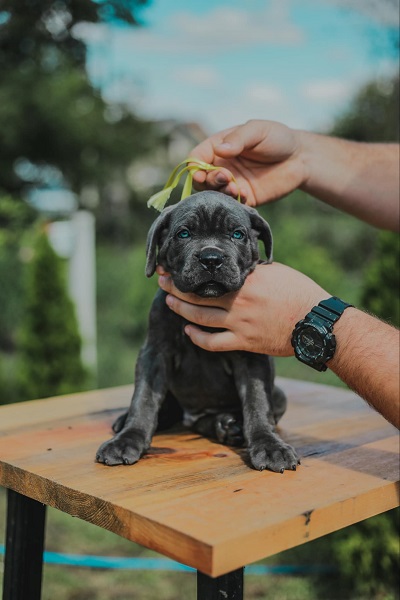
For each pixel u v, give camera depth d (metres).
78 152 8.98
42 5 4.31
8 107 7.98
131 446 0.87
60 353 2.26
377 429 1.00
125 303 4.54
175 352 0.99
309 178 1.18
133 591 1.55
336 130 6.64
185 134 13.13
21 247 3.72
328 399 1.16
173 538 0.69
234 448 0.93
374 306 1.56
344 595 1.54
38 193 8.88
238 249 0.92
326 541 1.74
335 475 0.83
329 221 5.89
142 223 10.16
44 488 0.81
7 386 2.39
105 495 0.76
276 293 0.88
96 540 1.78
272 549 0.70
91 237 2.83
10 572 0.96
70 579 1.59
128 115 9.65
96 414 1.08
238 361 0.96
